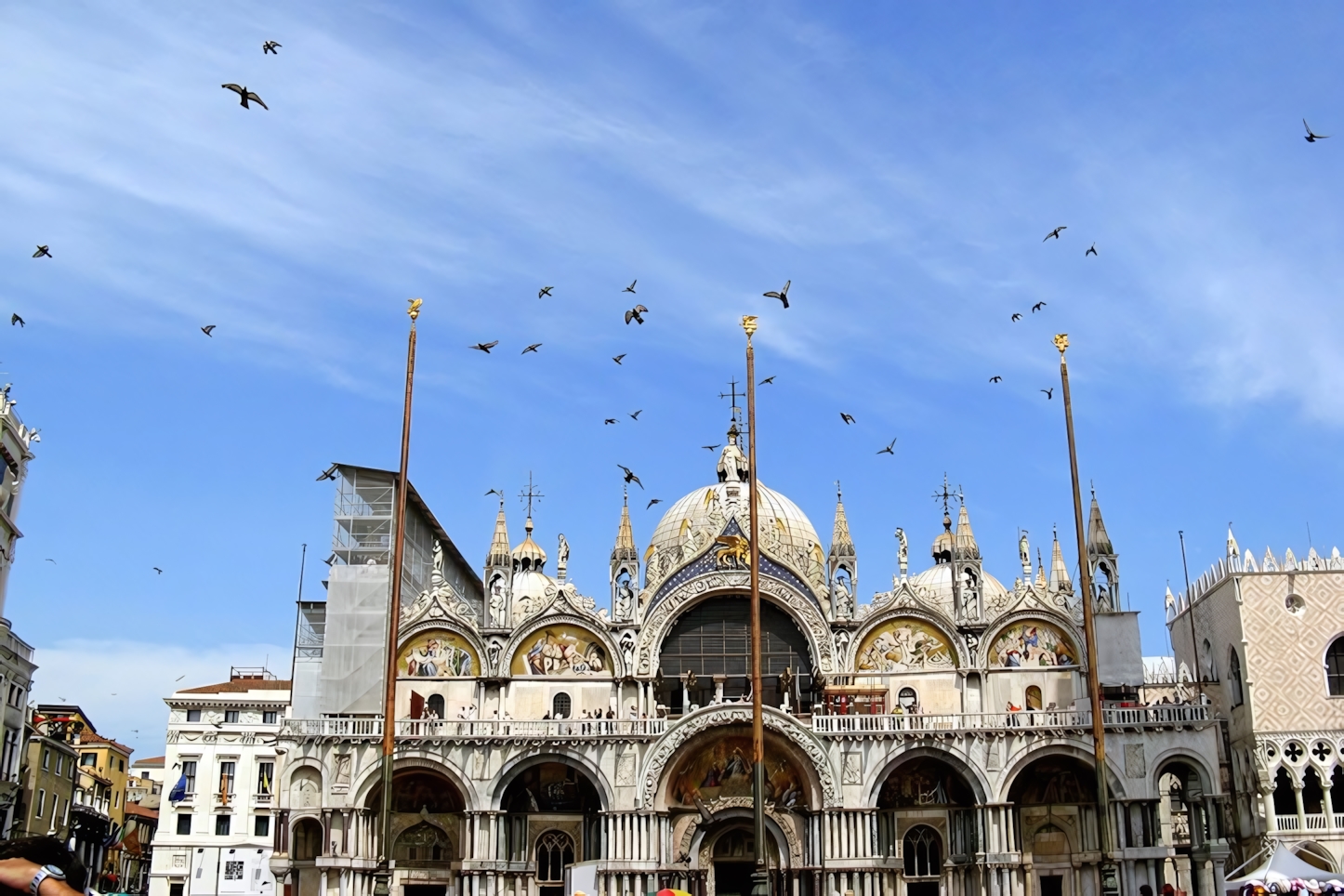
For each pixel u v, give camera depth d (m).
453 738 83.75
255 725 125.50
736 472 105.31
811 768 82.56
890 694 88.44
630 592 92.06
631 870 81.38
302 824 84.44
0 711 90.12
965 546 102.12
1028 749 82.38
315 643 103.12
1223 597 89.06
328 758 83.56
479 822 82.69
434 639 90.62
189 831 121.94
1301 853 80.88
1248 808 84.50
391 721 60.25
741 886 84.62
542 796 85.88
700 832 83.88
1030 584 90.19
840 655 89.12
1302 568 86.75
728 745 84.69
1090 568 90.44
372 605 90.75
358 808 82.81
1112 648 87.94
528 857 84.75
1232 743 87.38
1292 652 85.19
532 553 122.94
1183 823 99.12
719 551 90.81
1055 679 88.06
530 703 89.19
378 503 97.75
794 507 106.75
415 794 85.94
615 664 89.25
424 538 109.62
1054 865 82.69
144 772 167.25
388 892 57.75
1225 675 88.81
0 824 92.12
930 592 91.06
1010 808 82.00
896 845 84.56
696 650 90.94
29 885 12.66
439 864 85.38
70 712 137.50
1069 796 83.75
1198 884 81.25
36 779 107.12
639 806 82.19
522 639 90.31
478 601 127.44
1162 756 81.62
